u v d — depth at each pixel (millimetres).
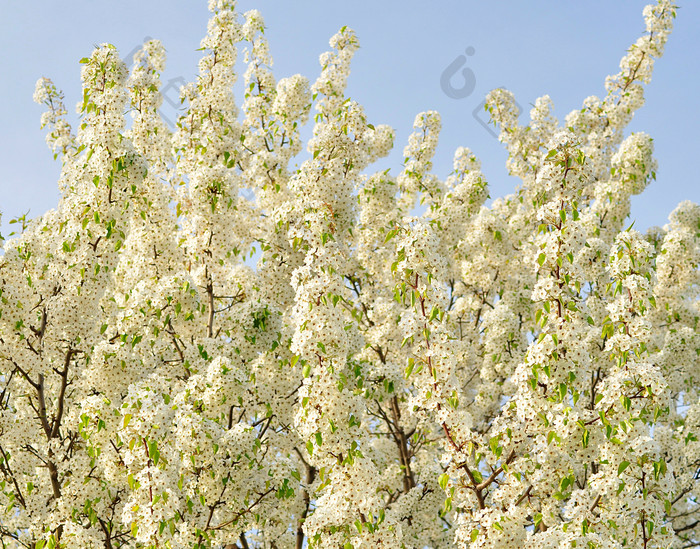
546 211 6383
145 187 9945
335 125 9914
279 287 10219
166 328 9516
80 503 8117
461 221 13406
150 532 6027
